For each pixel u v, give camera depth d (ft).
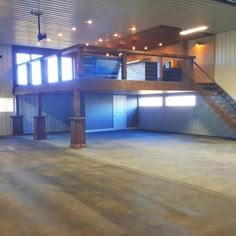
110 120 42.96
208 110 35.04
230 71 32.24
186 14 25.27
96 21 27.07
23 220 10.44
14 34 31.60
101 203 12.06
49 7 22.84
